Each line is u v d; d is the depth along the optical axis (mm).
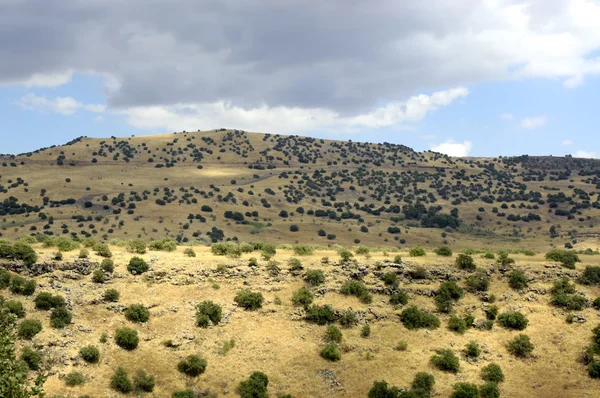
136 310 52250
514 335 56969
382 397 47188
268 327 55938
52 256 56219
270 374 50156
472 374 51656
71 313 50062
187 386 47000
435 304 60438
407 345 54781
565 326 57906
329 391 48781
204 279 59938
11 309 46938
